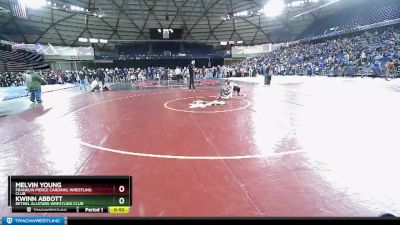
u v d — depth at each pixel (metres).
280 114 8.68
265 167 4.28
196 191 3.53
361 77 25.56
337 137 5.81
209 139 5.98
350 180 3.75
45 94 18.73
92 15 47.78
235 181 3.80
